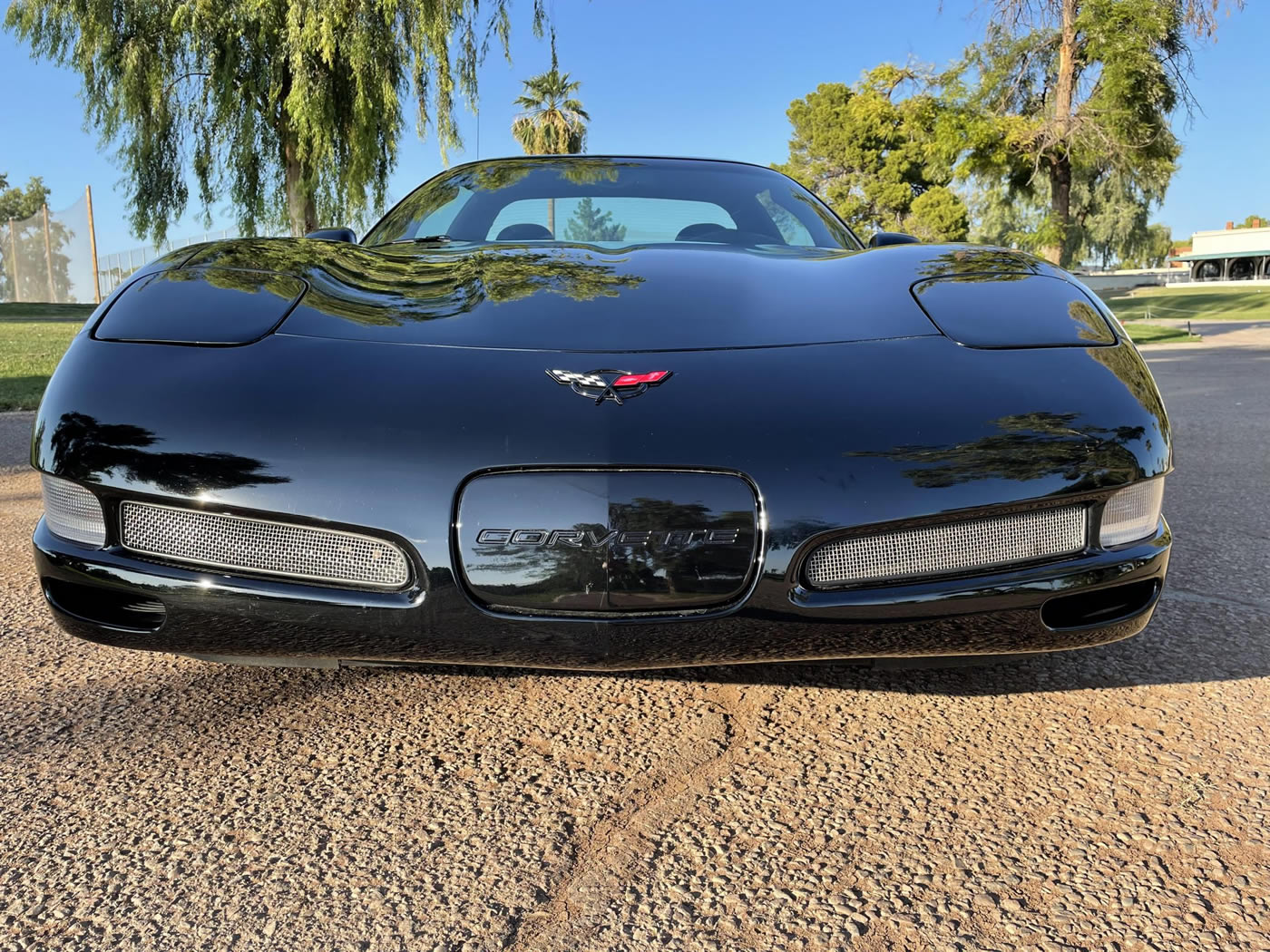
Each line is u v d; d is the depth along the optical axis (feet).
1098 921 3.80
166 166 47.03
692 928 3.77
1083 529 4.67
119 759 5.10
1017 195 79.20
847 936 3.72
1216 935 3.70
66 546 4.66
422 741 5.37
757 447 4.36
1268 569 8.57
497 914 3.84
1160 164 70.95
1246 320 82.12
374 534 4.34
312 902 3.90
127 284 5.44
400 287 5.60
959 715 5.70
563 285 5.50
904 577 4.50
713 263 6.11
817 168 162.71
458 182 8.88
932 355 4.87
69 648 6.66
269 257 5.86
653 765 5.10
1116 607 4.84
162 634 4.62
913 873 4.13
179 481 4.39
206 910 3.84
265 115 45.11
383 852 4.26
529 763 5.12
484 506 4.31
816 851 4.30
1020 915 3.84
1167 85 66.54
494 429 4.34
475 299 5.32
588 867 4.17
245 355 4.70
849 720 5.66
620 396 4.45
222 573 4.49
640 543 4.30
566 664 4.50
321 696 5.96
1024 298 5.46
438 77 40.22
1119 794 4.77
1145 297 139.95
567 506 4.28
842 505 4.35
